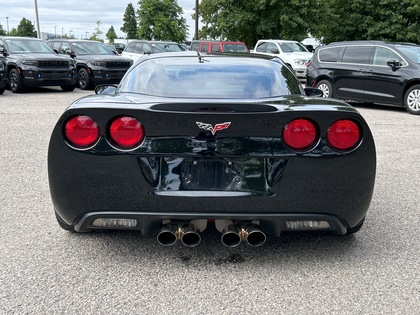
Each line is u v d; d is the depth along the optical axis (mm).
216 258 3439
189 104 2949
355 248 3646
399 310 2758
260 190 3029
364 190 3123
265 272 3223
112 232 3904
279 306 2783
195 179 3043
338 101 3348
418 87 11578
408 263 3391
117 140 2986
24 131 8539
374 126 9867
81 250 3545
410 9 31453
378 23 32562
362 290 2990
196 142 2975
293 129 2982
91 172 3014
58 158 3049
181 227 3049
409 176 5887
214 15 30281
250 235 3102
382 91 12227
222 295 2906
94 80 16719
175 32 34031
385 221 4254
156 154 2988
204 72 3791
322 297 2896
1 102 12695
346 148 3037
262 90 3596
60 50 18016
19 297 2848
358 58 12766
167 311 2717
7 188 5121
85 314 2674
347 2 33688
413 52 12086
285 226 3100
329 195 3053
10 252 3486
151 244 3676
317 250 3598
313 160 3002
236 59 4113
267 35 29594
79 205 3078
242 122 2953
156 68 3877
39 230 3930
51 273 3170
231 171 3045
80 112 2984
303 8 27781
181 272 3209
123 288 2980
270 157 3000
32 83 14758
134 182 3006
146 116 2951
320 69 13594
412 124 10188
